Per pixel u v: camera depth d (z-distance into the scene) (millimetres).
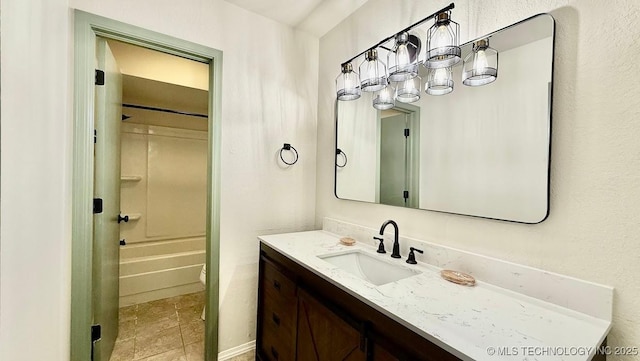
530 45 1025
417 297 978
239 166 1879
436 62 1230
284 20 2006
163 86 2469
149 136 2982
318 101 2232
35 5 880
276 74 2027
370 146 1739
